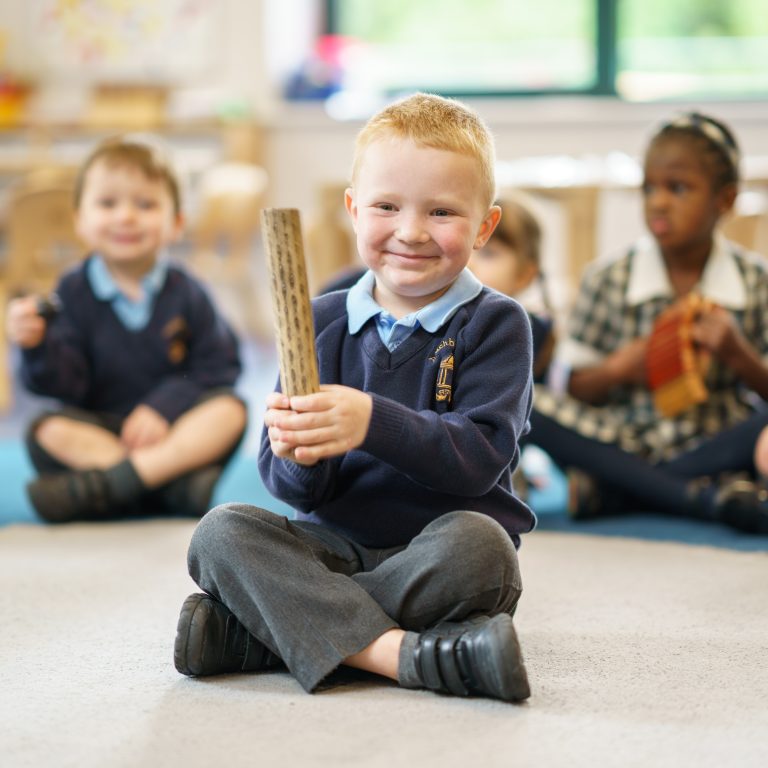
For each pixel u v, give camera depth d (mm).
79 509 2381
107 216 2543
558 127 5480
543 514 2506
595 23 5547
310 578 1298
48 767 1066
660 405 2441
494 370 1366
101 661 1406
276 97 5793
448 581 1279
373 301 1424
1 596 1731
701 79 5535
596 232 3525
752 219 3184
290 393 1235
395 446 1257
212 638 1326
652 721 1180
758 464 2332
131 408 2592
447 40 5770
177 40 5820
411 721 1176
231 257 5176
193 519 2445
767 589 1771
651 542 2168
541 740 1122
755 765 1065
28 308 2438
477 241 1424
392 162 1335
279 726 1165
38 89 5922
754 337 2535
